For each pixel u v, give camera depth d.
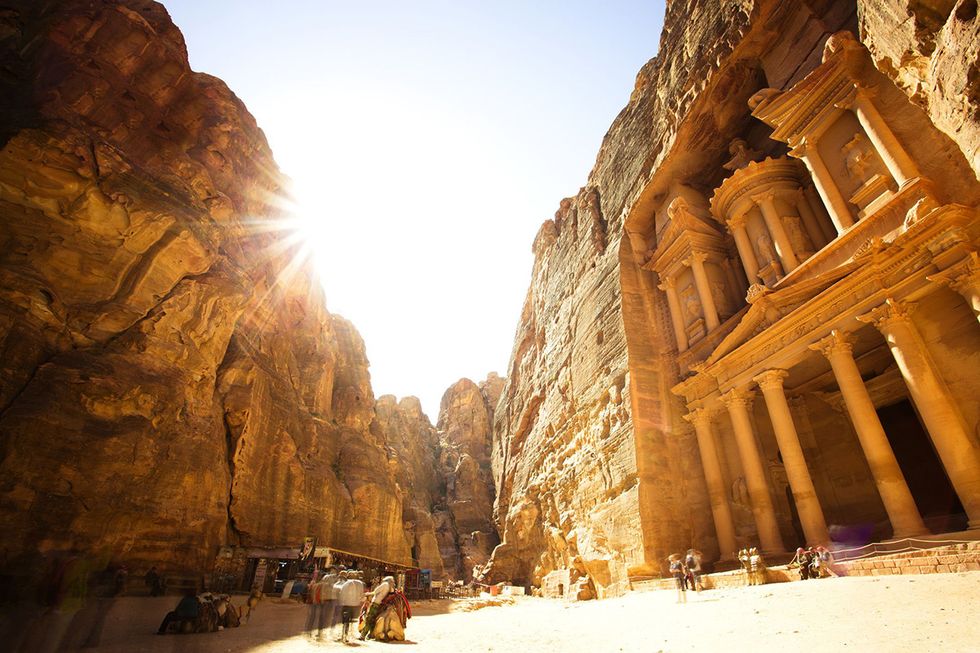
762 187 22.81
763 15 23.30
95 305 18.09
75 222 18.06
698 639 8.55
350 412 46.53
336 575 10.80
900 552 13.64
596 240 35.44
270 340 35.84
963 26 9.96
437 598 33.72
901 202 16.14
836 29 21.02
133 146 25.56
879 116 17.25
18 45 23.17
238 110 37.59
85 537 14.12
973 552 11.71
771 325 19.98
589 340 32.56
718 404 22.34
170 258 20.89
